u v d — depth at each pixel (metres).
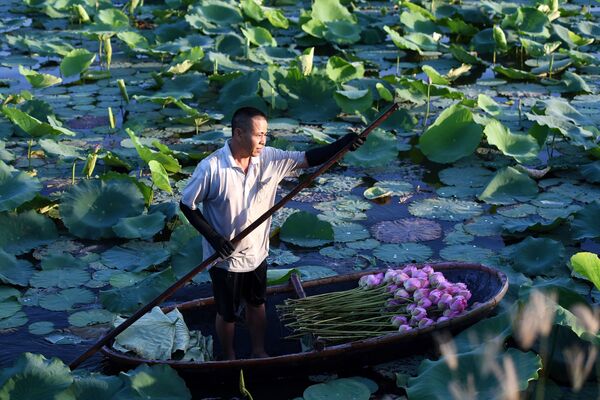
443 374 4.28
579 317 4.68
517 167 7.60
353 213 6.93
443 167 8.01
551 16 13.23
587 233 6.20
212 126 9.20
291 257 6.16
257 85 9.66
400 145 8.60
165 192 7.36
